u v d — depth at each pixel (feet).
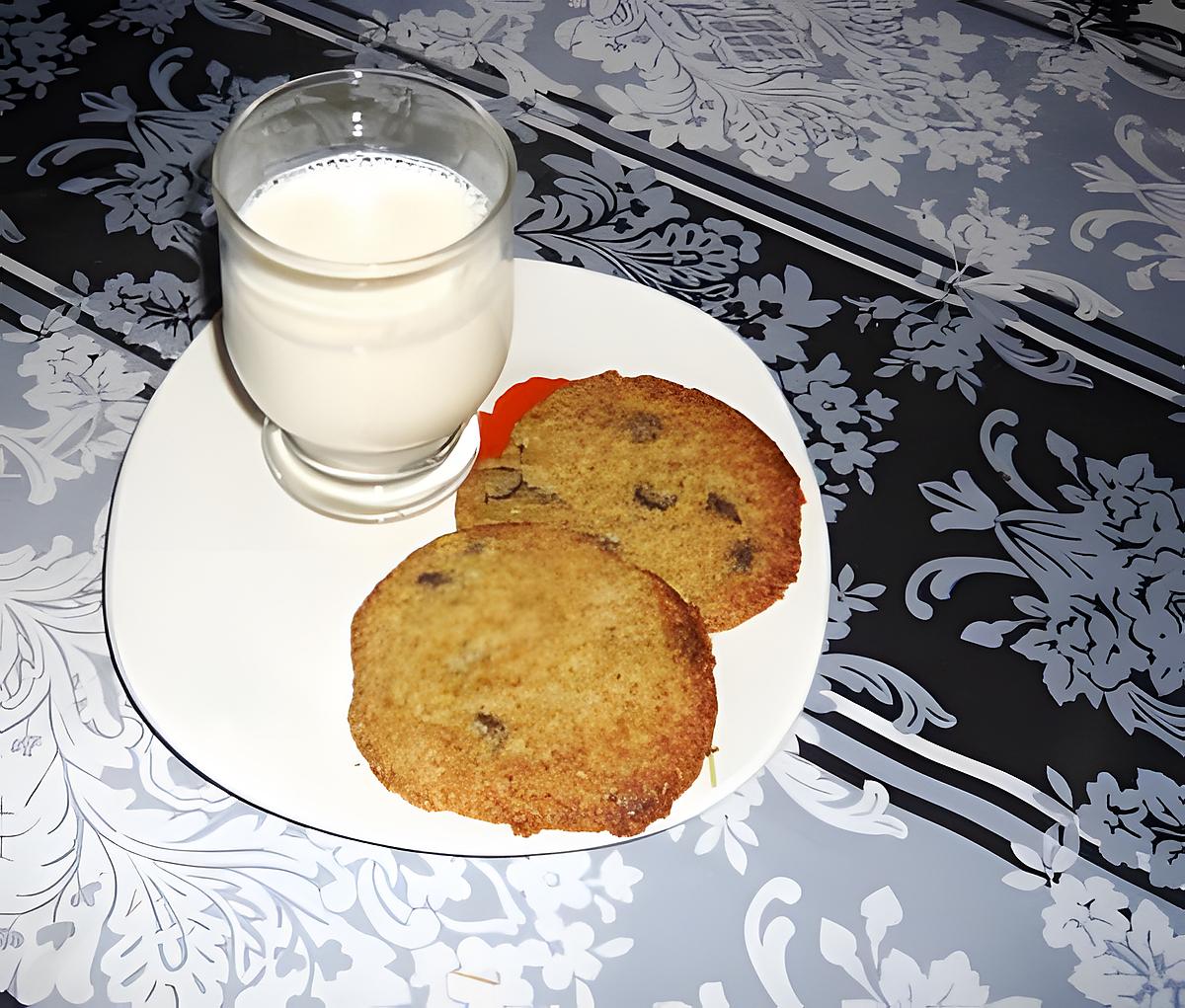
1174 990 1.39
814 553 1.53
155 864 1.40
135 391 1.70
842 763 1.48
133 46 2.04
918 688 1.53
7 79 1.98
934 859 1.44
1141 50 2.18
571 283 1.71
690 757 1.40
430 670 1.42
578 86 2.06
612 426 1.60
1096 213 1.97
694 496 1.55
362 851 1.41
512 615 1.45
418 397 1.47
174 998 1.34
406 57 2.07
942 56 2.14
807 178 1.97
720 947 1.38
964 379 1.77
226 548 1.51
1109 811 1.47
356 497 1.55
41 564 1.56
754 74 2.10
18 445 1.64
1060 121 2.07
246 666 1.45
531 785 1.37
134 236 1.83
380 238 1.53
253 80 2.02
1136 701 1.54
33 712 1.47
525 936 1.38
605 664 1.43
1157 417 1.76
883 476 1.68
